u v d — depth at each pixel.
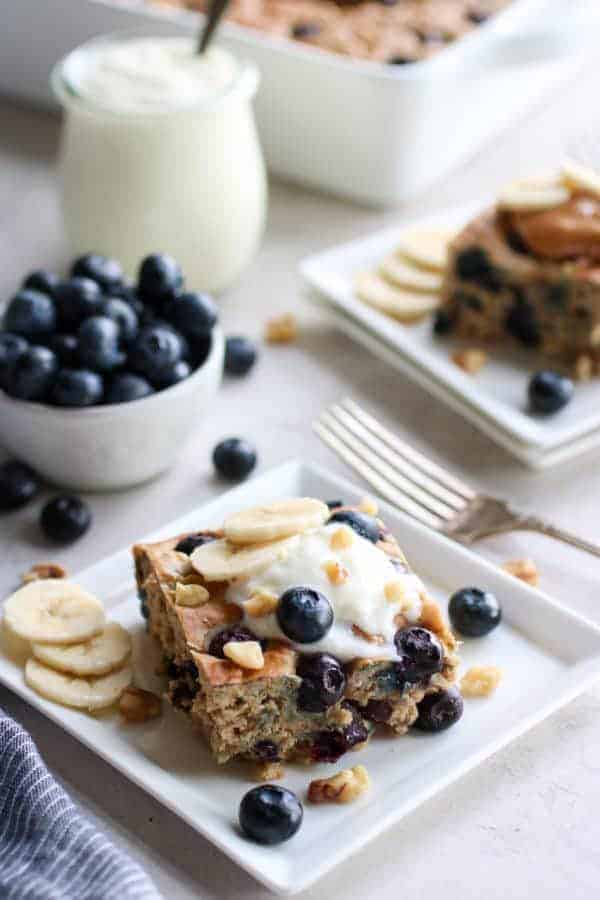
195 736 0.74
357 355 0.93
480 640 0.77
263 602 0.73
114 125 0.92
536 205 0.91
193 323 0.84
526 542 0.83
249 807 0.70
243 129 0.95
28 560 0.82
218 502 0.81
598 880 0.71
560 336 0.91
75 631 0.76
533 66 1.06
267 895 0.70
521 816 0.73
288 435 0.88
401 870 0.71
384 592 0.74
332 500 0.82
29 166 1.06
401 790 0.72
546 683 0.76
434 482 0.84
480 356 0.91
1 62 1.09
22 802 0.71
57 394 0.82
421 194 1.04
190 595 0.74
